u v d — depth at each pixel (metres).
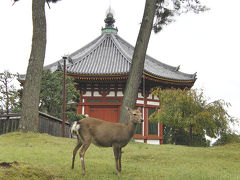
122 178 7.01
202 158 11.85
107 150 12.68
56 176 6.65
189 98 18.81
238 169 9.50
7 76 20.19
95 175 7.15
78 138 7.68
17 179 5.54
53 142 13.62
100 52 31.81
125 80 25.31
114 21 37.66
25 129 15.22
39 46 15.88
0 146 12.05
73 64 27.53
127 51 33.47
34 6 16.08
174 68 33.03
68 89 22.05
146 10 17.55
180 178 7.29
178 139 27.44
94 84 26.95
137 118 7.21
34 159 8.73
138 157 11.43
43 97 21.48
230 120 19.14
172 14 20.25
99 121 7.35
